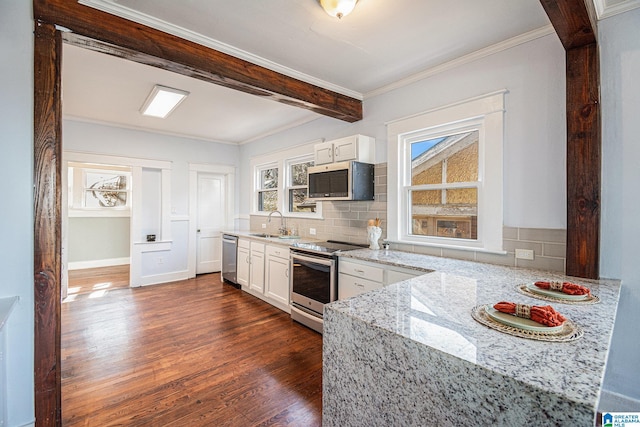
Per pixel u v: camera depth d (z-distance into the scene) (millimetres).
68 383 2193
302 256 3342
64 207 4305
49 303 1688
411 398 921
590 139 1857
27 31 1663
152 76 2992
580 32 1751
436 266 2297
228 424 1798
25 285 1633
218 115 4266
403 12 2016
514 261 2328
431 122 2855
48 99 1704
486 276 1916
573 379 708
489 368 761
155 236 5195
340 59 2668
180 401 2006
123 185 6617
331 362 1195
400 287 1591
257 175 5688
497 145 2418
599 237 1871
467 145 2705
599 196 1846
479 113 2525
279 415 1881
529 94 2273
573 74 1903
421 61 2703
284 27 2193
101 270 6027
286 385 2199
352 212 3688
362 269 2721
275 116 4301
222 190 6125
